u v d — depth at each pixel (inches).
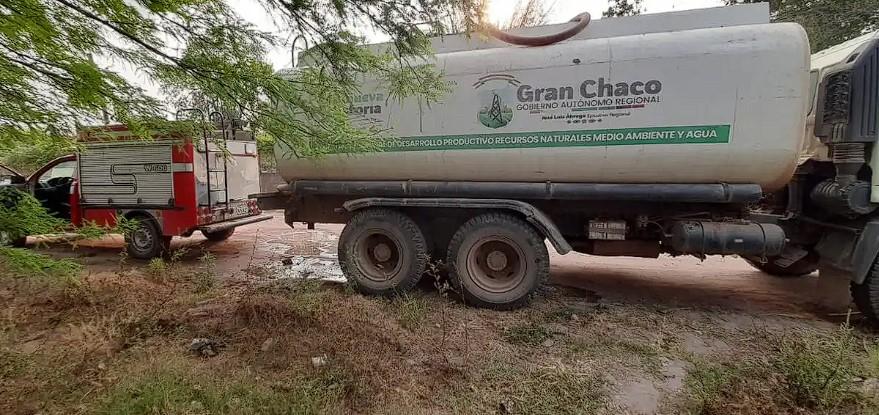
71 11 93.6
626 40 165.2
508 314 178.1
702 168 161.5
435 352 138.7
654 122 161.2
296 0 103.9
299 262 277.7
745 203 170.9
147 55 106.2
